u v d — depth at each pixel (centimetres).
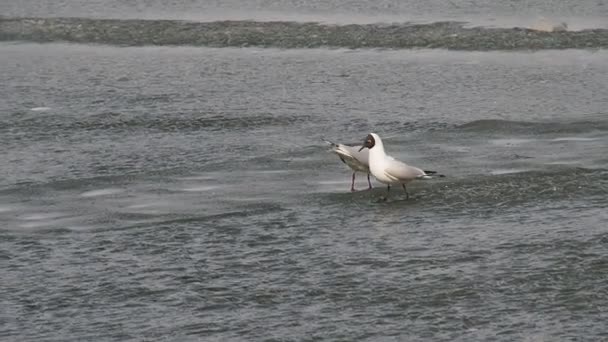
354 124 2595
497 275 1596
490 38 3644
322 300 1533
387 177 1912
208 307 1520
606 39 3597
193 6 4347
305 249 1727
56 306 1537
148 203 1980
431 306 1502
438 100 2844
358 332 1428
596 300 1500
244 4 4350
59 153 2373
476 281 1577
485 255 1675
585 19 3894
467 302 1510
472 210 1895
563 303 1496
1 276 1645
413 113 2697
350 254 1698
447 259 1664
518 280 1575
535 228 1789
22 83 3197
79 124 2653
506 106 2742
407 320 1461
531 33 3666
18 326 1473
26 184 2127
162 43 3816
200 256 1709
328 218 1870
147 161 2283
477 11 4084
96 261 1700
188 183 2102
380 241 1752
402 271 1625
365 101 2852
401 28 3819
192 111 2773
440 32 3744
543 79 3075
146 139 2488
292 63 3406
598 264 1620
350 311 1494
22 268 1678
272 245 1748
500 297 1523
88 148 2412
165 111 2778
